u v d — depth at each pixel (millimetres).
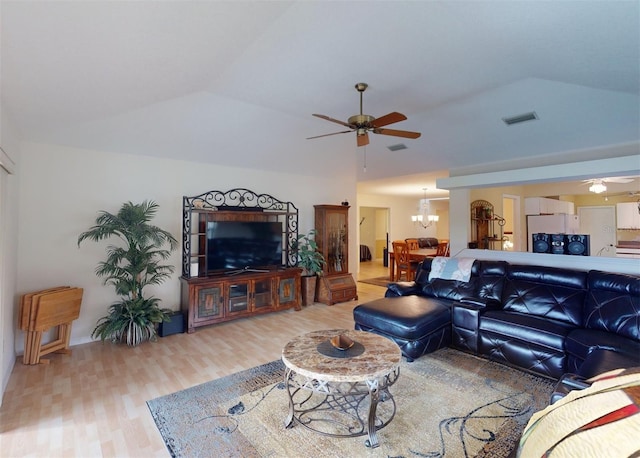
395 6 2057
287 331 4129
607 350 2389
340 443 2023
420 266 4562
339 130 4504
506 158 4793
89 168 3781
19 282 3338
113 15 1605
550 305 3275
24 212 3373
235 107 3711
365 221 12516
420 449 1964
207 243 4383
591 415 461
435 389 2660
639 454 346
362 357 2172
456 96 3490
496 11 1993
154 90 2918
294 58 2729
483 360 3234
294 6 2086
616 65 2494
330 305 5488
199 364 3145
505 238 7371
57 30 1641
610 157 3938
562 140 4035
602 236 7566
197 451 1948
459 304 3496
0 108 2359
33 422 2217
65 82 2295
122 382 2777
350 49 2578
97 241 3803
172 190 4418
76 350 3475
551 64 2686
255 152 4781
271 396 2559
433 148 4891
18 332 3291
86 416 2289
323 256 5762
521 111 3656
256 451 1950
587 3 1777
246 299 4539
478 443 2014
